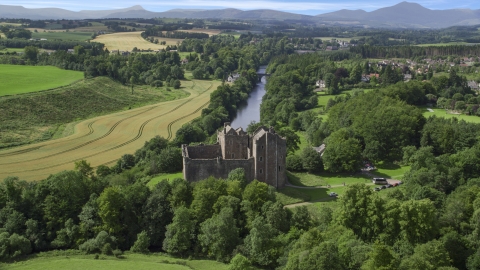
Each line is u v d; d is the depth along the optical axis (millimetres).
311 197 144375
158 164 164375
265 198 124250
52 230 120562
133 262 107625
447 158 159000
